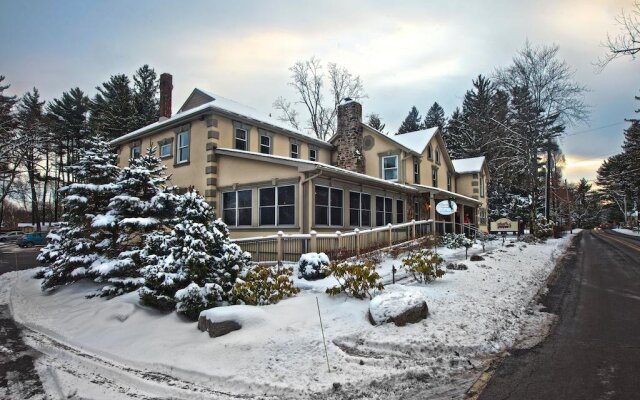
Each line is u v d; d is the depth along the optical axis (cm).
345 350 544
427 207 2473
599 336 591
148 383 490
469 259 1351
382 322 621
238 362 522
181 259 770
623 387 411
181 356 559
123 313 784
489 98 5081
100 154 1278
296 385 448
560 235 3538
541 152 3791
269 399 429
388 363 496
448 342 549
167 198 1115
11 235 4688
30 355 630
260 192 1644
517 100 3183
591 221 9650
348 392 429
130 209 1119
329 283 943
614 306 789
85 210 1194
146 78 4616
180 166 2003
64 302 999
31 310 958
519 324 658
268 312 690
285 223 1544
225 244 830
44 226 5053
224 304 759
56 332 750
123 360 578
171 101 2528
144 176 1153
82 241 1155
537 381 436
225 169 1800
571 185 10088
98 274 1086
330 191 1611
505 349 547
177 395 455
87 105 4544
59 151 4541
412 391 427
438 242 1833
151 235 988
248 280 781
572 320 686
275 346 557
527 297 851
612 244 2680
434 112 6919
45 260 1252
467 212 3192
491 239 2545
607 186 8319
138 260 1023
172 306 778
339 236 1380
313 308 711
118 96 4097
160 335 653
